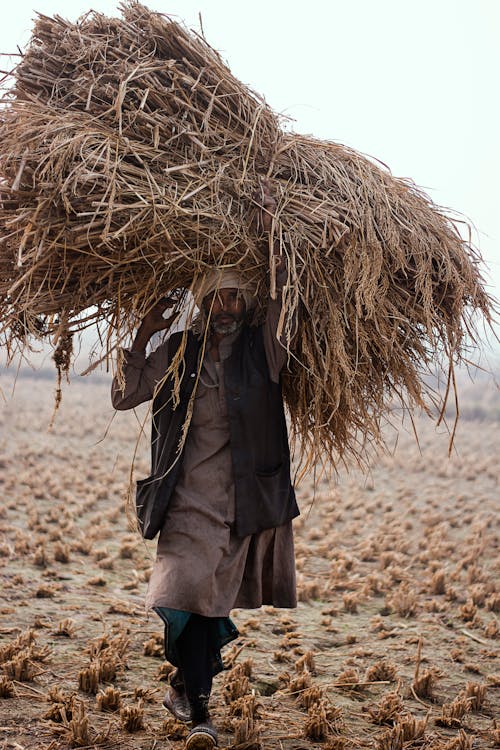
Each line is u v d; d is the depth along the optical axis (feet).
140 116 10.14
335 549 23.21
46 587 17.12
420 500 32.32
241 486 10.39
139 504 10.86
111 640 14.14
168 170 9.78
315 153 11.15
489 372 11.76
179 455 10.43
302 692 12.67
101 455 40.04
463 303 11.59
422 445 51.47
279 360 10.74
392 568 21.01
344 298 10.43
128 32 10.78
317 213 10.40
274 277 9.90
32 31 10.85
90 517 26.02
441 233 11.46
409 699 12.80
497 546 24.35
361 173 11.16
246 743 10.64
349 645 15.56
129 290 10.44
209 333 10.84
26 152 9.43
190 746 9.87
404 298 11.15
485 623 17.06
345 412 11.45
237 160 10.56
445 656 14.94
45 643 14.01
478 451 48.39
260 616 17.07
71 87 10.52
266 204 10.25
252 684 13.09
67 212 9.33
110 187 9.48
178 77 10.48
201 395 10.67
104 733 10.69
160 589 10.07
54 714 11.10
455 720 11.80
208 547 10.18
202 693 10.10
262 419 10.62
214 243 10.05
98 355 10.74
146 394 11.04
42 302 10.07
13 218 9.68
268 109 11.06
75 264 9.93
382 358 11.28
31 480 30.40
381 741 10.78
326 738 11.16
